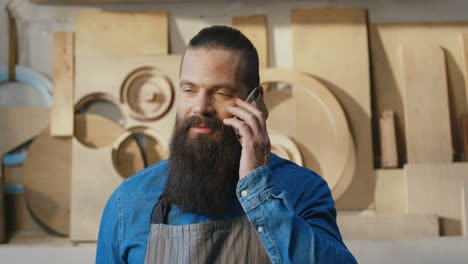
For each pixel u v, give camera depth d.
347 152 2.56
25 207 2.67
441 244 2.29
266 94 2.64
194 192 1.06
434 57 2.66
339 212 2.55
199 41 1.10
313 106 2.62
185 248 1.05
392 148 2.57
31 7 2.80
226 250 1.04
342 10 2.70
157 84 2.68
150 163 2.65
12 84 2.77
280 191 1.00
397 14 2.72
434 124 2.60
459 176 2.51
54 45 2.71
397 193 2.56
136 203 1.19
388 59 2.69
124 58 2.69
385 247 2.29
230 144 1.06
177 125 1.10
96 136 2.68
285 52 2.72
